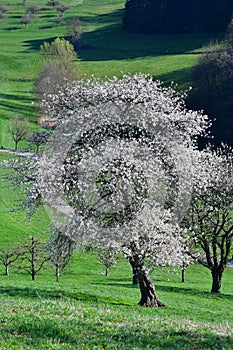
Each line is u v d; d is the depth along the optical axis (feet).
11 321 106.32
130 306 180.75
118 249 171.32
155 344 99.55
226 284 326.24
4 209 463.83
